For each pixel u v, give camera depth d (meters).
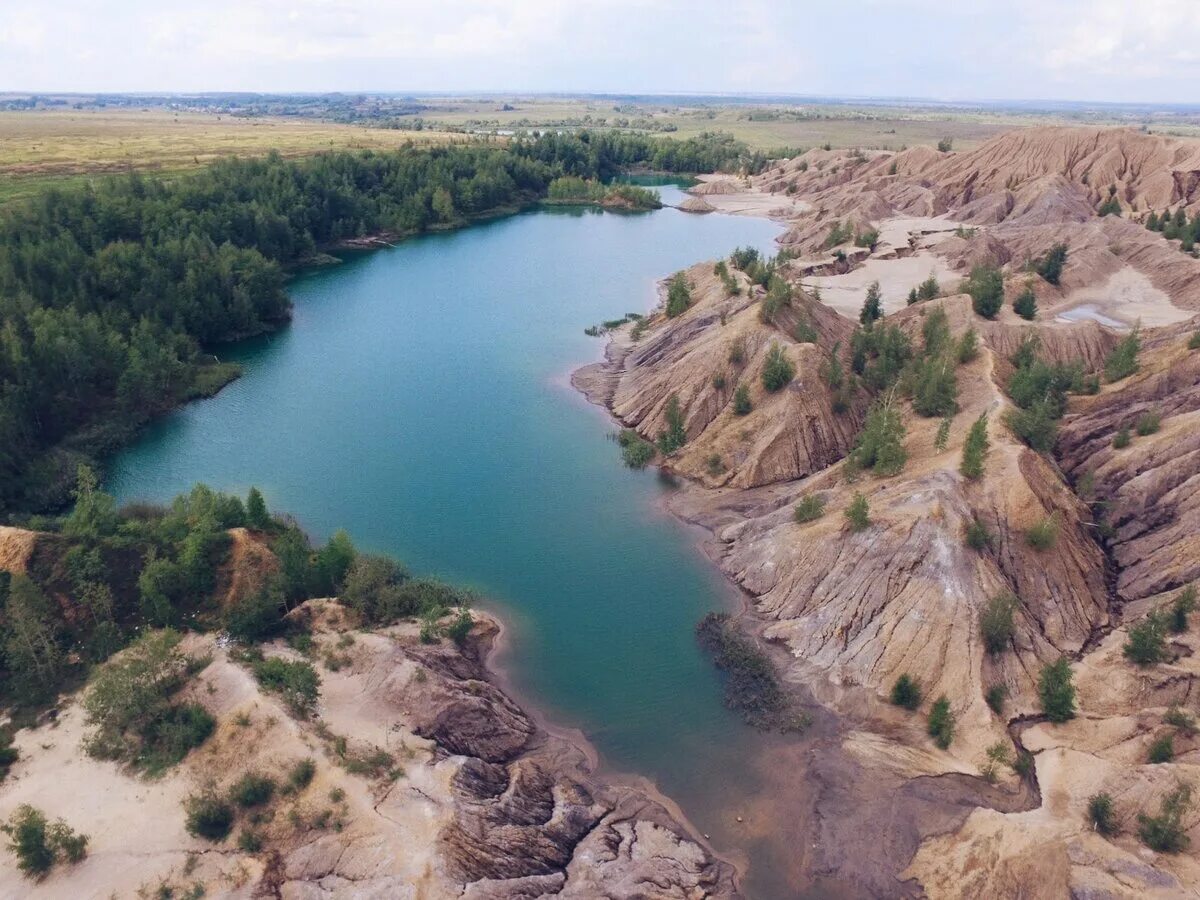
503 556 68.81
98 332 94.62
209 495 64.00
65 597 54.53
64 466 80.25
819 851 43.88
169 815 41.72
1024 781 46.06
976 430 61.53
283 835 40.19
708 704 53.78
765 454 79.00
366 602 58.19
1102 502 66.06
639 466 84.00
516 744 49.97
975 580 54.97
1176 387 75.69
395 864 38.16
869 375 88.19
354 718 47.47
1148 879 38.50
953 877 41.25
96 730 47.09
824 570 60.47
